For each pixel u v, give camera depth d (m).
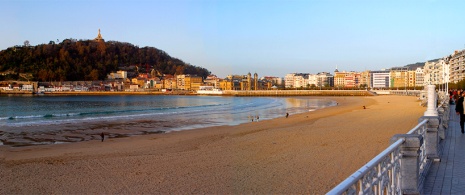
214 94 173.62
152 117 40.97
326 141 17.62
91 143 21.36
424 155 8.23
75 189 10.76
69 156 16.42
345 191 3.06
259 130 25.23
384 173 4.68
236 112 50.09
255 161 13.45
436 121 8.53
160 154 15.89
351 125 25.38
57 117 42.41
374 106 54.12
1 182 11.62
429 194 6.06
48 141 22.72
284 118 37.12
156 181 11.23
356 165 12.18
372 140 17.41
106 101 101.19
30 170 13.21
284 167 12.26
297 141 18.05
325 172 11.40
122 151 17.88
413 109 41.94
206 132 25.66
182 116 42.66
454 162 8.53
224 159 14.10
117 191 10.40
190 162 13.77
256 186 10.23
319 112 45.50
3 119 40.38
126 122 34.75
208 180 11.10
